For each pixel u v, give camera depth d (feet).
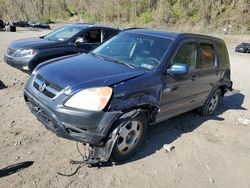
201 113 21.20
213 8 225.97
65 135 12.69
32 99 13.67
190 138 17.60
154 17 251.19
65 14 336.29
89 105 12.26
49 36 30.89
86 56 16.65
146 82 14.16
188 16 236.02
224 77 21.63
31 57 25.75
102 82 12.92
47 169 12.87
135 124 13.93
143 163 14.25
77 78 13.12
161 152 15.51
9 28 113.70
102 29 30.94
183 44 16.79
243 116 22.66
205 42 19.12
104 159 13.08
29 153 13.87
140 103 13.71
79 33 29.25
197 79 18.11
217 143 17.47
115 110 12.73
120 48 17.12
